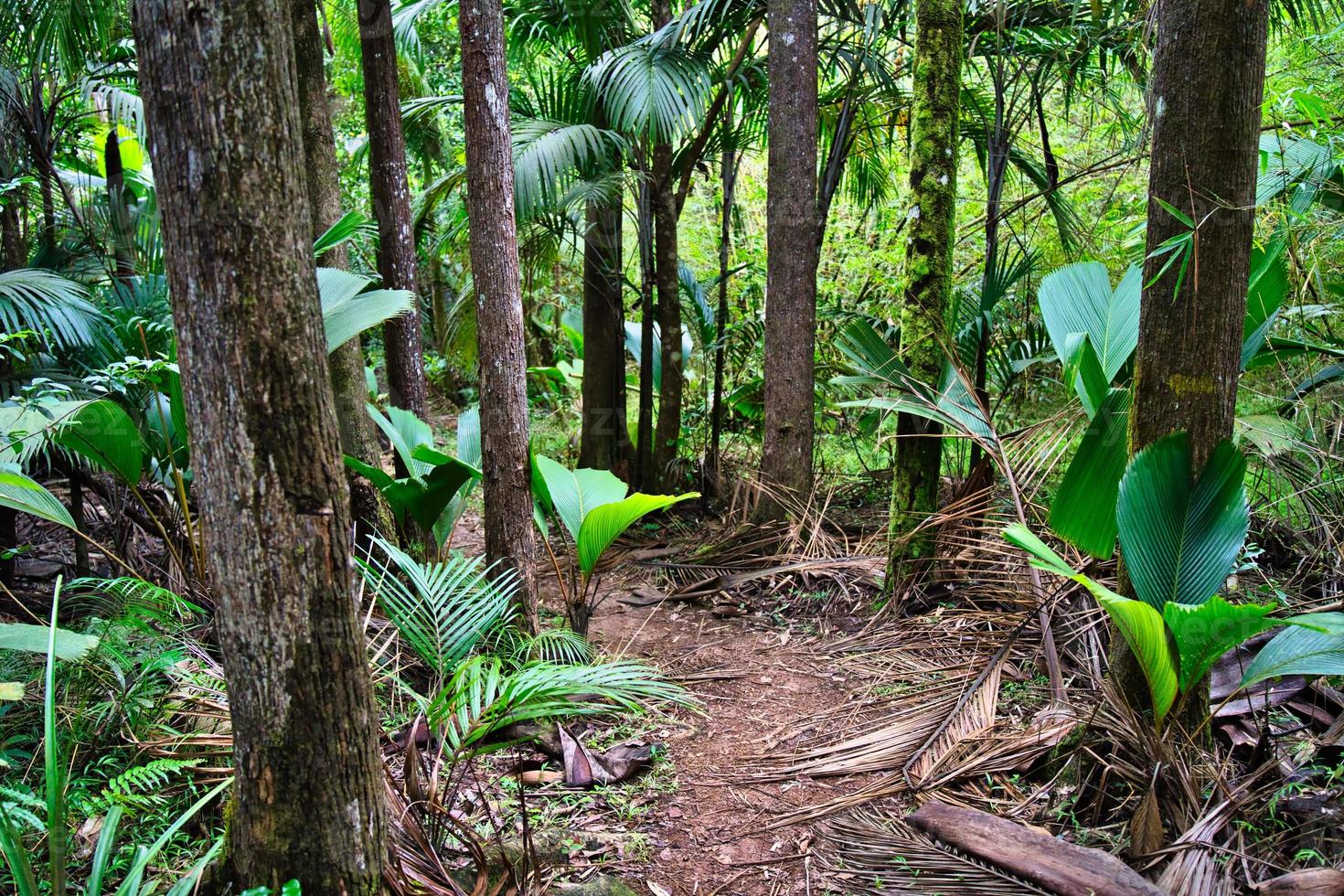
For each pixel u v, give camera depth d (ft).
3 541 12.96
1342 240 13.96
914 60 13.42
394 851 6.33
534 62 20.94
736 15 16.93
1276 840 7.39
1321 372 12.80
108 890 6.73
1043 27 15.78
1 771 7.96
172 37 4.70
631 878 7.89
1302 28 14.55
